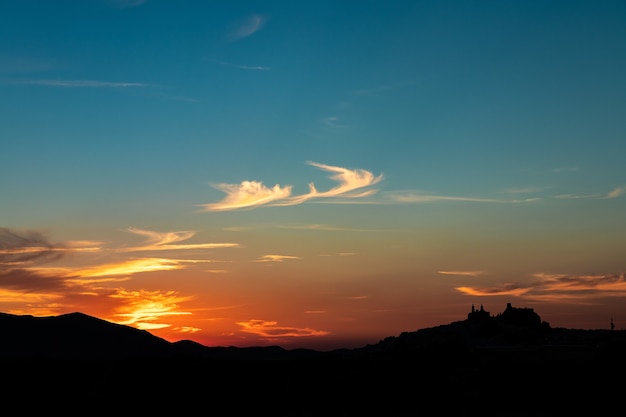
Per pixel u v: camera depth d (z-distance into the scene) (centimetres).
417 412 12350
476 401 12706
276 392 13488
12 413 12188
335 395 13200
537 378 13362
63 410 12506
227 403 13088
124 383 13425
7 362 13712
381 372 13838
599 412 11994
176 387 13425
